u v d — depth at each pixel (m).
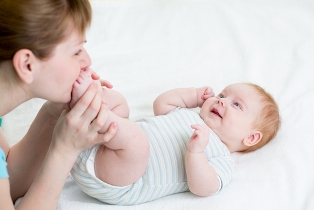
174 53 1.76
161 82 1.57
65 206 1.04
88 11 0.83
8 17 0.73
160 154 1.11
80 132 0.88
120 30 1.90
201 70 1.64
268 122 1.29
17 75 0.80
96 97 0.87
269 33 1.87
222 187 1.12
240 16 1.97
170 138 1.15
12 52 0.75
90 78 0.90
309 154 1.24
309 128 1.33
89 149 1.01
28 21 0.73
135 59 1.71
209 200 1.09
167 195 1.13
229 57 1.73
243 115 1.29
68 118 0.87
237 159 1.28
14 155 1.07
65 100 0.88
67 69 0.82
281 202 1.10
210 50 1.77
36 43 0.75
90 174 1.00
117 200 1.06
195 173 1.06
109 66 1.67
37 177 0.91
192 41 1.83
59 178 0.91
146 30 1.90
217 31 1.89
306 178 1.17
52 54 0.78
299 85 1.54
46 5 0.75
